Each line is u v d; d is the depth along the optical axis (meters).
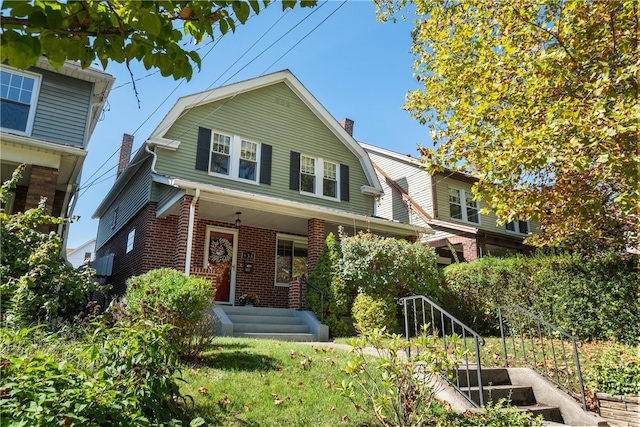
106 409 3.09
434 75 8.93
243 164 14.34
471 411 5.28
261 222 14.06
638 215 7.19
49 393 2.91
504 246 19.55
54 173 10.95
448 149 8.02
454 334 4.94
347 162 17.02
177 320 5.95
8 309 6.67
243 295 13.54
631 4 5.98
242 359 6.32
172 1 2.32
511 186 7.28
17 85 11.27
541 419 5.09
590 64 6.48
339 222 13.47
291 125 15.87
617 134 5.23
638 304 9.21
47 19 1.99
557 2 6.94
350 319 11.10
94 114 13.80
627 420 5.77
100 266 16.72
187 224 10.32
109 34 2.24
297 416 4.71
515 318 10.95
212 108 14.20
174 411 4.06
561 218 8.49
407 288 11.16
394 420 4.64
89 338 5.38
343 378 5.90
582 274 10.22
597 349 8.88
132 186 15.14
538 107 6.49
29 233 8.30
